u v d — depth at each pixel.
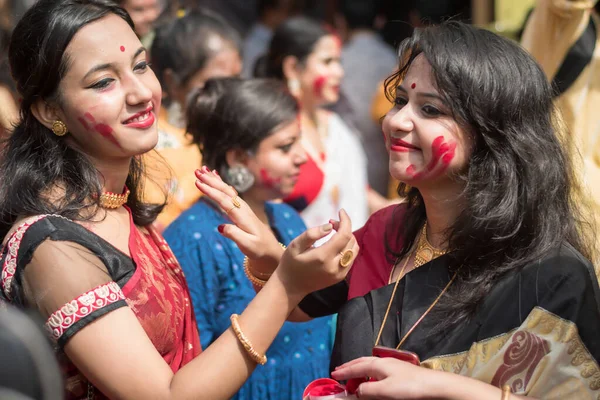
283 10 5.74
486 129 1.63
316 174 3.64
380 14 5.51
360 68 5.16
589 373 1.55
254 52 5.53
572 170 1.87
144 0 3.80
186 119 2.84
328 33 4.19
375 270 1.87
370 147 5.07
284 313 1.68
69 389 1.66
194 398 1.60
